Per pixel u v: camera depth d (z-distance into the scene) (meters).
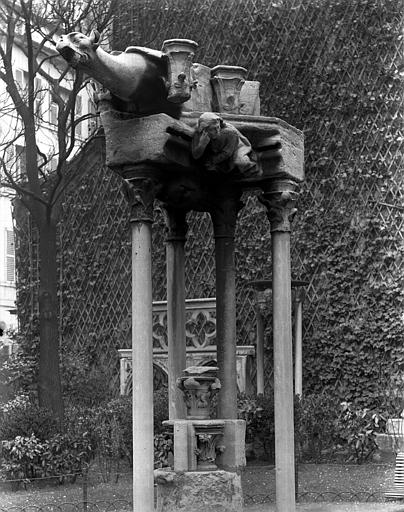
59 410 14.61
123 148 7.35
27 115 15.08
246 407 14.45
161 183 7.60
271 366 16.88
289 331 7.91
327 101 16.97
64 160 14.70
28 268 20.52
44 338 14.81
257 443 14.53
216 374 8.19
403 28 16.55
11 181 14.61
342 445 15.05
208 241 18.11
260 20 17.91
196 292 18.09
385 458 14.73
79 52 6.54
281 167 7.98
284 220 8.08
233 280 8.59
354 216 16.58
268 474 12.95
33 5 15.61
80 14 16.25
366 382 16.16
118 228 19.42
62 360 18.44
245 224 17.62
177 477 7.65
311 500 10.86
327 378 16.42
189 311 17.03
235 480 7.78
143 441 7.06
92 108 23.42
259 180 8.16
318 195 16.88
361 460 14.72
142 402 7.09
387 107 16.50
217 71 8.17
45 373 14.73
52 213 15.27
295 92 17.28
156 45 18.89
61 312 19.77
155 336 17.31
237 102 8.19
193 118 7.75
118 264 19.36
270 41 17.72
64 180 16.48
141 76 7.13
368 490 11.30
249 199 17.67
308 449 15.06
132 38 19.03
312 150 17.00
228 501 7.70
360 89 16.72
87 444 12.91
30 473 12.52
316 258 16.72
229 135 7.45
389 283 16.17
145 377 7.11
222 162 7.64
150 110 7.49
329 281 16.59
